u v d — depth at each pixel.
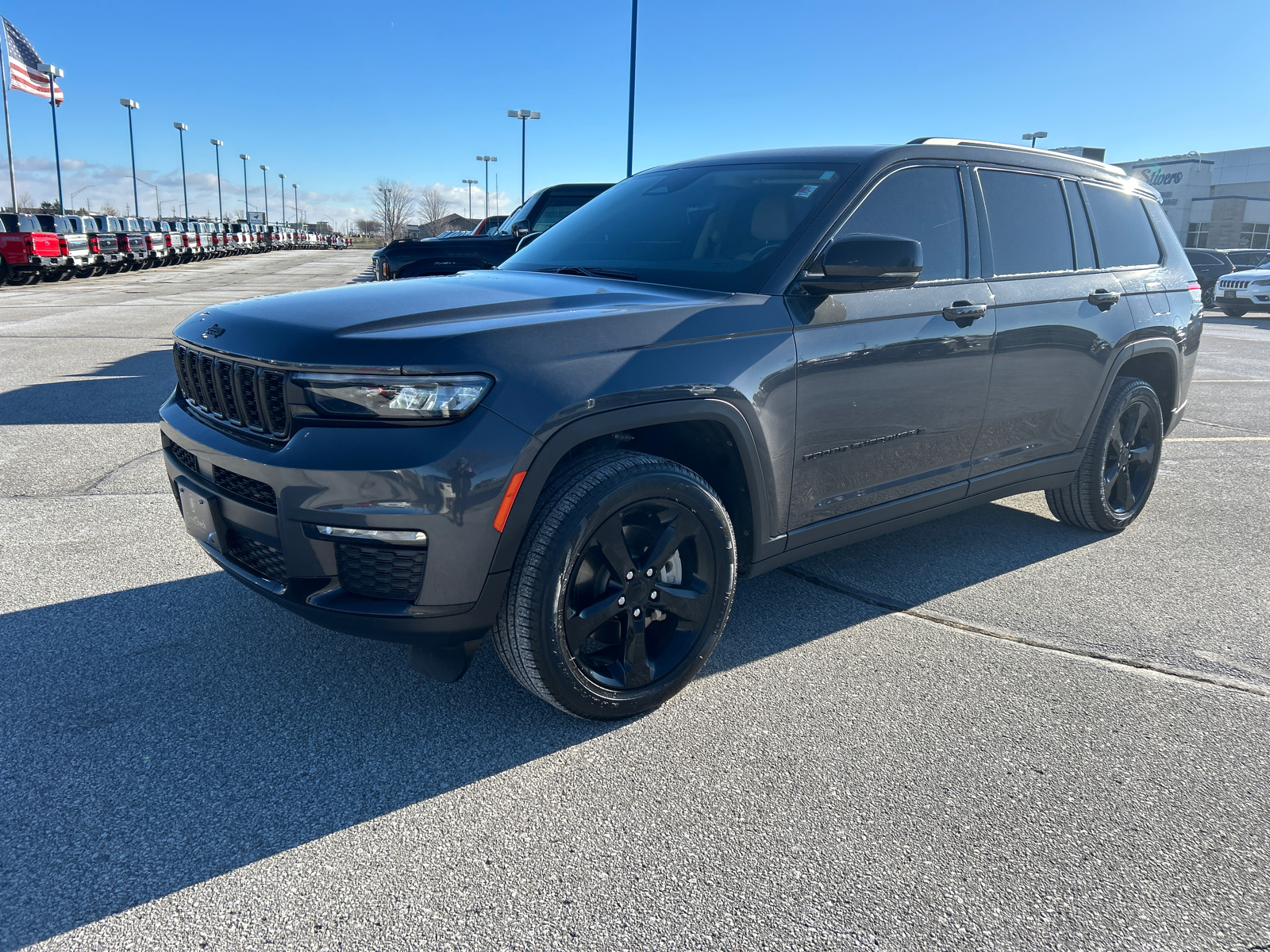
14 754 2.35
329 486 2.11
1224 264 21.42
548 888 1.90
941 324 3.14
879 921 1.82
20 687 2.70
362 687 2.75
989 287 3.37
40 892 1.86
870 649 3.08
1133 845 2.08
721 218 3.11
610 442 2.54
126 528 4.10
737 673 2.89
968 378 3.28
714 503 2.56
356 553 2.17
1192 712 2.69
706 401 2.47
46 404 6.93
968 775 2.34
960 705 2.70
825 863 2.00
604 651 2.57
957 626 3.28
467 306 2.41
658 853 2.02
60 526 4.12
